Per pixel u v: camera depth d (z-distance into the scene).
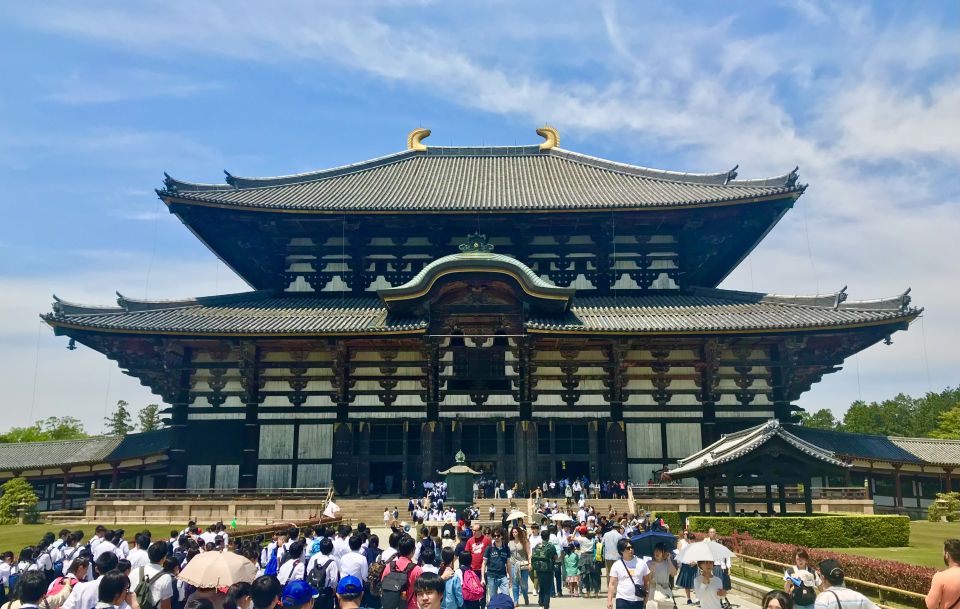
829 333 50.72
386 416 52.09
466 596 14.02
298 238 59.94
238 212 56.12
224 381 52.56
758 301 55.09
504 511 38.66
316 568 14.70
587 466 51.59
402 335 50.56
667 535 18.06
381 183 67.00
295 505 46.22
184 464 51.53
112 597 10.44
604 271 59.12
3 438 117.56
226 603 10.60
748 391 52.31
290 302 57.38
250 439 51.47
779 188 53.62
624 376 52.34
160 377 54.47
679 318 52.03
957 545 10.79
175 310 53.84
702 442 51.59
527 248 59.81
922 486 57.50
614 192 61.66
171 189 54.34
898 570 20.41
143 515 46.66
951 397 141.50
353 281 59.38
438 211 56.25
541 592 20.73
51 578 15.80
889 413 144.38
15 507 52.00
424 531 21.84
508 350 52.91
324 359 53.06
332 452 51.59
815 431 55.12
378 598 15.20
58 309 49.06
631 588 14.88
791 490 45.88
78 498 61.97
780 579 24.73
